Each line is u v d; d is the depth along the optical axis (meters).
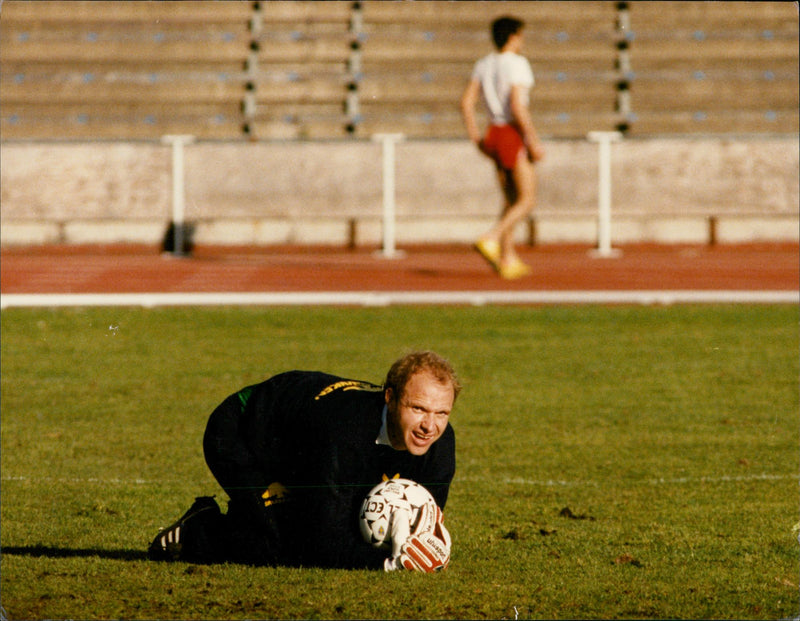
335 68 75.88
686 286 41.88
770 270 46.81
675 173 61.72
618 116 73.19
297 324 35.12
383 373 28.25
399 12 77.38
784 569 13.76
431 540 12.80
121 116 73.31
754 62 75.38
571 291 40.59
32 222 57.72
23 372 28.75
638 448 21.39
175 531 13.62
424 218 59.78
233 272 46.69
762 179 62.06
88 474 19.56
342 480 12.68
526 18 77.06
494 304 38.41
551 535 15.48
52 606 11.91
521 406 25.08
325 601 12.07
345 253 58.44
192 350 31.42
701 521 16.36
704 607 12.16
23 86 72.88
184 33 76.06
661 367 29.16
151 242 57.94
